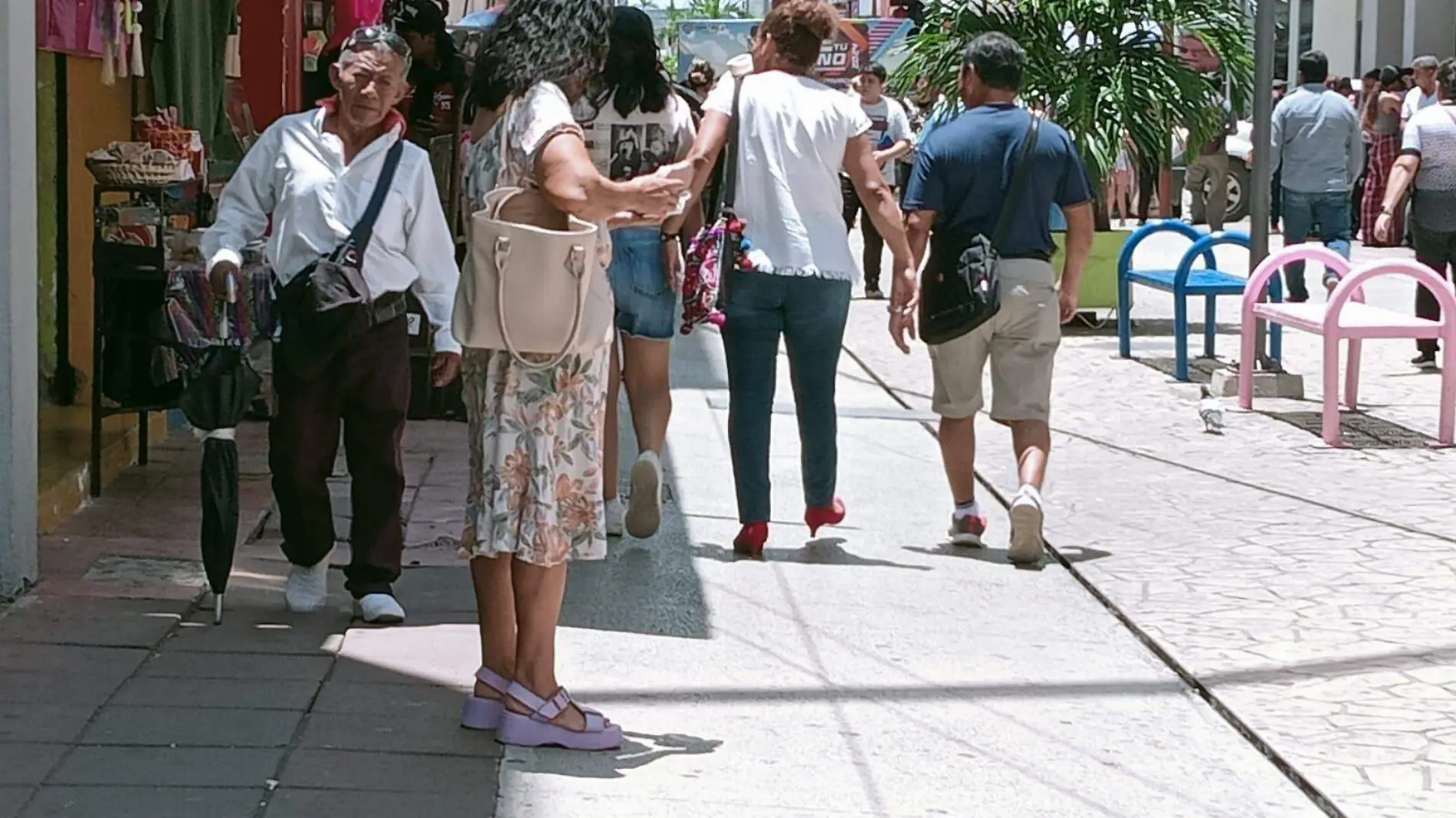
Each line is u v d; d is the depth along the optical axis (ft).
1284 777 16.49
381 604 19.77
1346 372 37.55
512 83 15.37
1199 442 33.06
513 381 15.47
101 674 17.60
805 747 16.81
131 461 28.09
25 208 19.86
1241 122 81.41
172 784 14.84
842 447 32.22
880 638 20.48
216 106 32.71
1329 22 98.63
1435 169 41.09
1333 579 23.09
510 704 16.16
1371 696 18.43
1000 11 48.73
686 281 22.99
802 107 23.13
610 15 15.70
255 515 24.94
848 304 23.76
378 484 19.80
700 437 32.91
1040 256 24.13
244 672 17.87
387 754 15.80
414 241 19.62
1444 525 26.21
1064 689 18.88
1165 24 48.57
